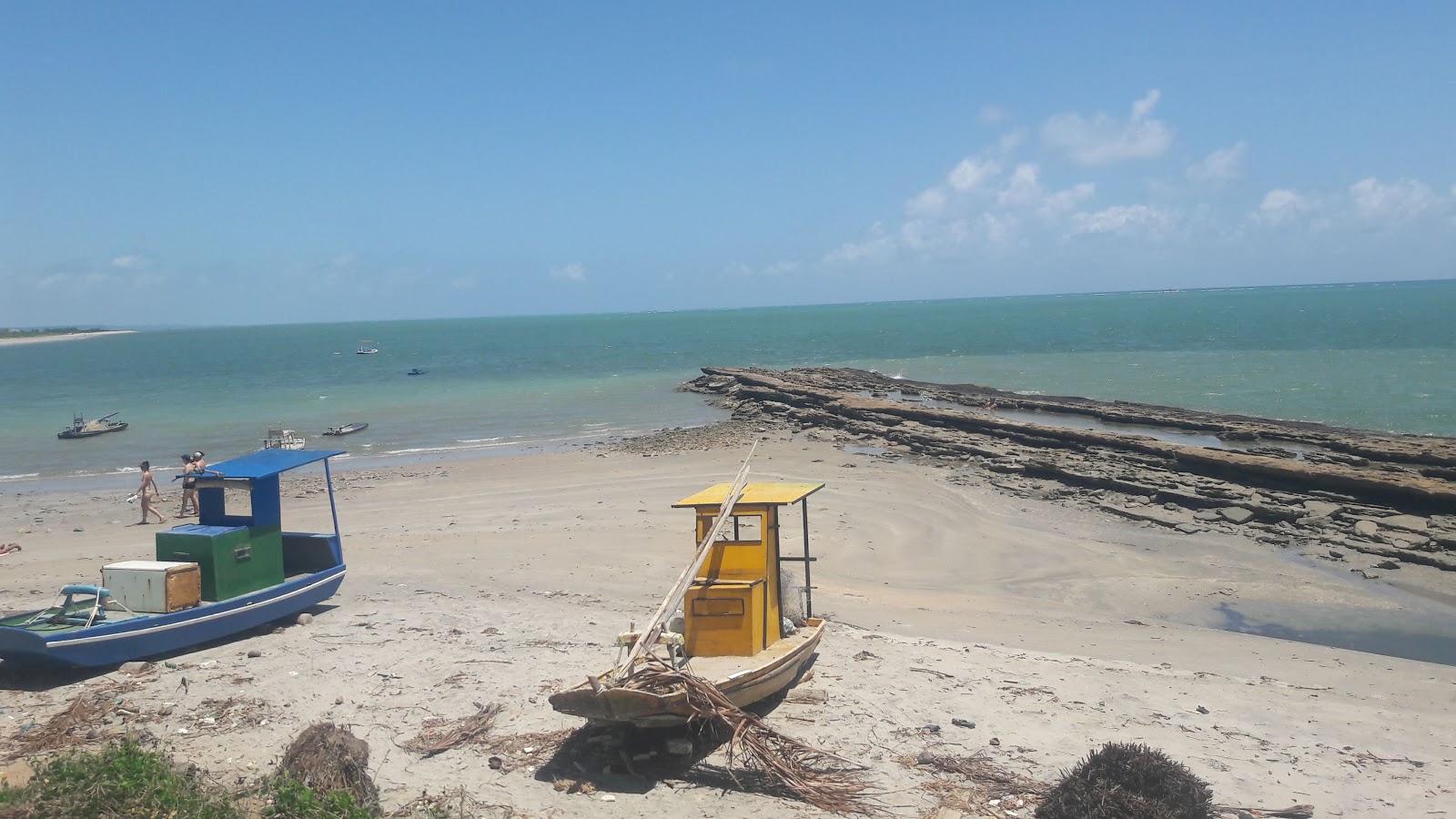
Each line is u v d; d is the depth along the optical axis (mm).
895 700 10461
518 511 23141
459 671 11320
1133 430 36031
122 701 10258
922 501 23859
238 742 9227
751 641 9836
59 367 99812
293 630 13047
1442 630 15359
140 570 11805
